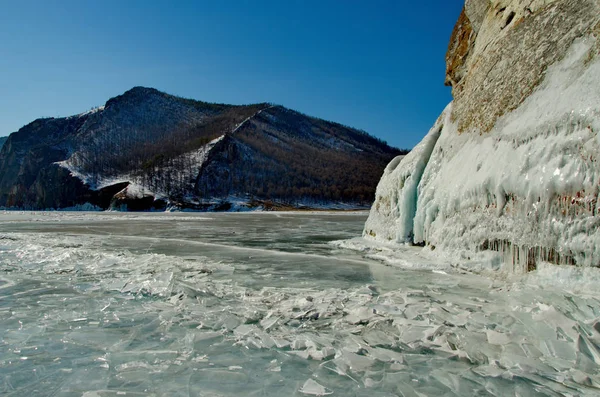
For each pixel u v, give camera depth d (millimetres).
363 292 6418
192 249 12633
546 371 3504
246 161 130375
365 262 9672
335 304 5617
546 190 6074
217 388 3373
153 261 9516
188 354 4055
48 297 6215
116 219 36188
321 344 4227
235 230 22266
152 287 6609
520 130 7160
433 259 8766
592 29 6590
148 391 3320
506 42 9227
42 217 39656
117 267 8773
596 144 5441
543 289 5441
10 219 33812
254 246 13766
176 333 4633
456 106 11117
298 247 13344
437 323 4684
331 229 23266
